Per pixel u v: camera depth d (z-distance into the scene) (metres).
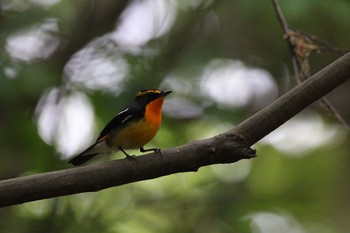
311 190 14.45
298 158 14.84
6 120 12.85
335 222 14.09
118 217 12.09
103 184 6.00
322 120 15.37
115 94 12.88
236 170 13.95
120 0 14.45
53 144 12.72
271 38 14.52
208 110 13.46
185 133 13.16
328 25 13.24
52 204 11.88
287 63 14.73
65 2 14.02
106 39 14.17
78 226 11.78
